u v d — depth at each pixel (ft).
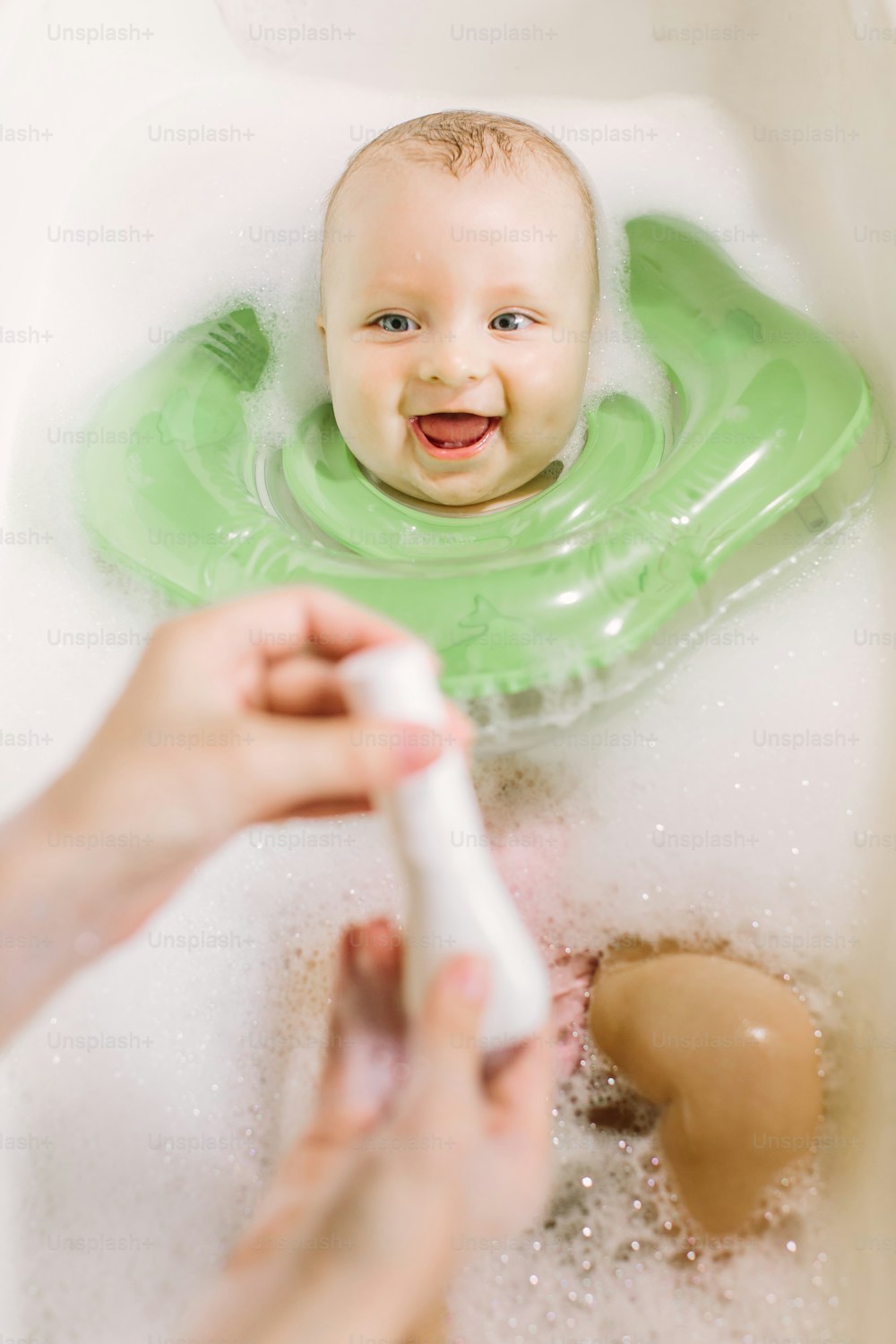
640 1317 2.64
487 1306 2.66
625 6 4.74
